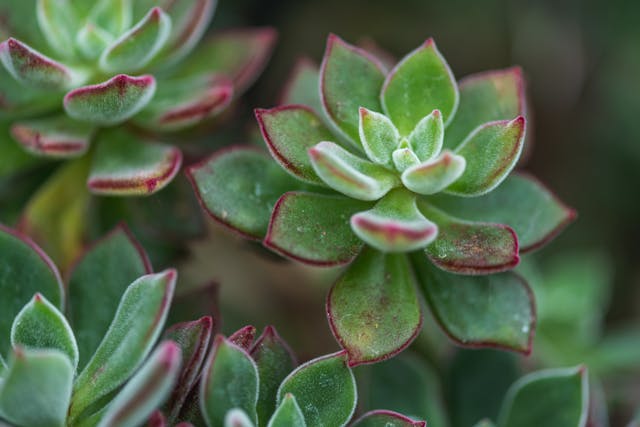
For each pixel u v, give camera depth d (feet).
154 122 1.37
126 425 1.10
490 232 1.24
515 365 1.40
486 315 1.27
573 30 1.97
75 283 1.27
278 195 1.28
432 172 1.20
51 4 1.38
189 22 1.39
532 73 1.97
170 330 1.21
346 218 1.25
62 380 1.11
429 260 1.28
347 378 1.20
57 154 1.35
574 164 1.95
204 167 1.27
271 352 1.21
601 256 1.85
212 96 1.35
